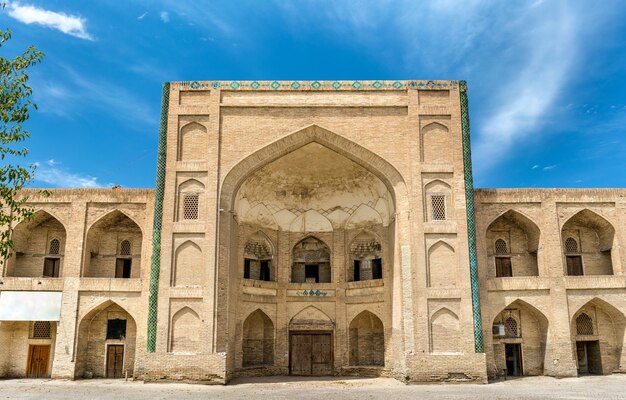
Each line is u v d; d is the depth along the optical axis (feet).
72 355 46.19
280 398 35.53
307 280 55.67
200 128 47.44
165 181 46.09
